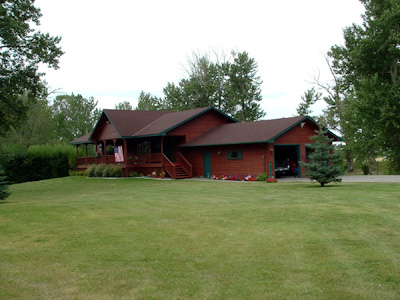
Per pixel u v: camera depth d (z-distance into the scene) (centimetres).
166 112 3672
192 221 1052
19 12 2233
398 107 3106
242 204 1333
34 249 802
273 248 773
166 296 567
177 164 2969
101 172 3278
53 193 2248
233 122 3338
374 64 3297
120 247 806
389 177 2339
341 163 3206
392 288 572
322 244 788
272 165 2475
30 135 5366
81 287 603
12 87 2191
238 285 599
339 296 552
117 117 3319
